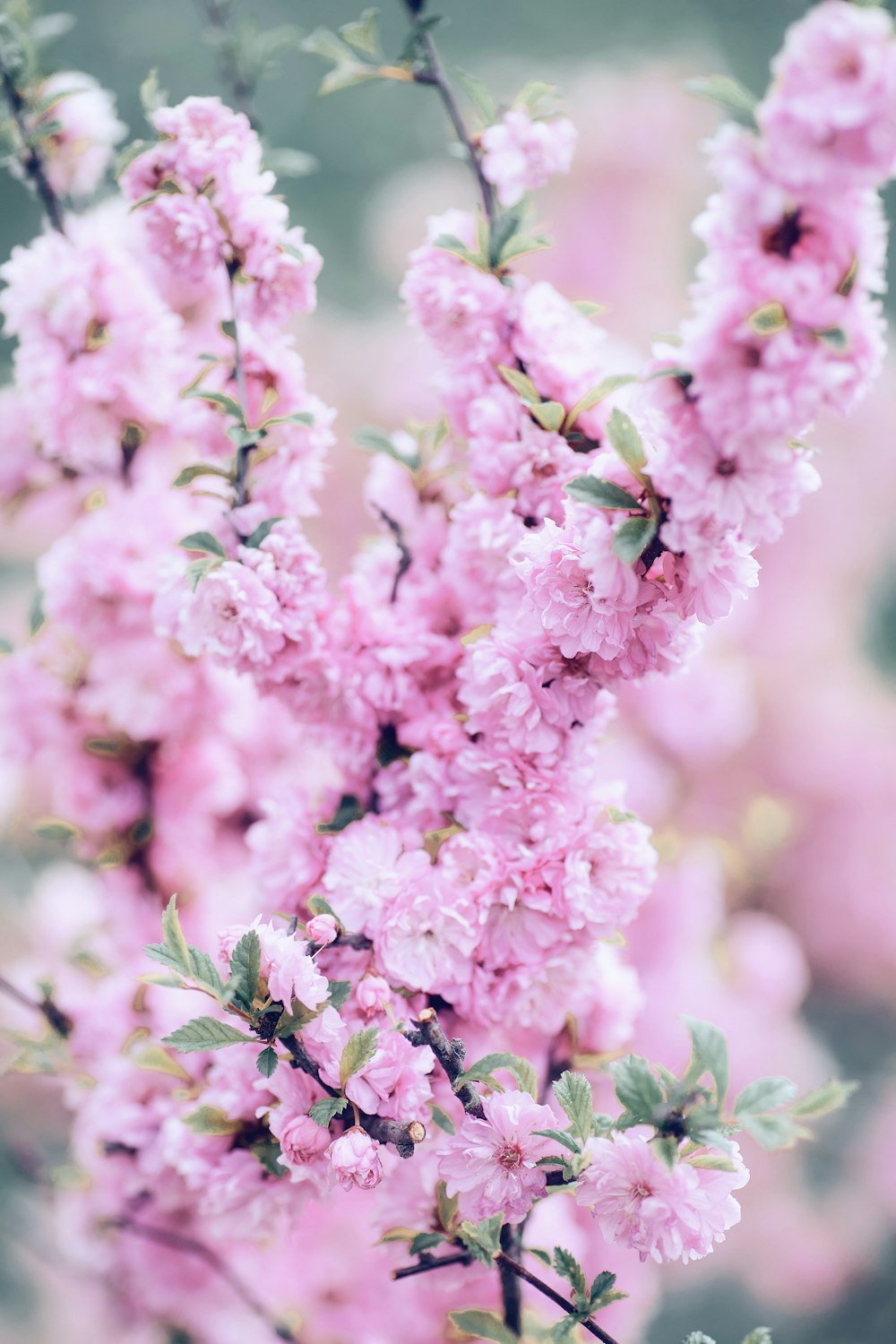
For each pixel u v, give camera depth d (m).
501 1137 0.86
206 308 1.02
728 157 0.82
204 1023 0.86
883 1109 1.62
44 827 1.05
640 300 1.81
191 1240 1.03
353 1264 1.01
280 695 0.93
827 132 0.81
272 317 0.93
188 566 0.91
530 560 0.87
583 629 0.86
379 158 2.71
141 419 1.00
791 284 0.82
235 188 0.92
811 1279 1.48
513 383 0.91
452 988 0.89
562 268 1.80
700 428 0.84
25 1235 1.14
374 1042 0.85
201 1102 0.92
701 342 0.83
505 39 2.80
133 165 0.92
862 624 2.08
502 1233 0.90
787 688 1.76
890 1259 1.52
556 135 0.92
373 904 0.89
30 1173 1.08
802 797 1.71
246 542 0.92
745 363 0.83
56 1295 1.26
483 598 0.93
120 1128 0.98
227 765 1.05
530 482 0.91
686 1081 0.84
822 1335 1.49
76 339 0.98
